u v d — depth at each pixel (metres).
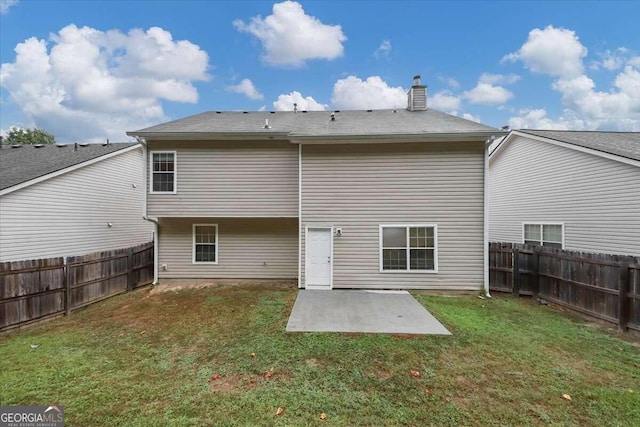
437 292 9.57
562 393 4.10
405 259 9.67
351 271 9.80
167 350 5.48
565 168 11.16
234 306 8.09
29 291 7.03
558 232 11.51
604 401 3.93
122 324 6.99
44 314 7.30
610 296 6.80
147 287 10.59
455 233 9.55
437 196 9.58
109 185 13.95
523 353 5.29
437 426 3.46
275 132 9.88
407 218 9.66
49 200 11.19
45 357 5.24
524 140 13.35
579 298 7.61
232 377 4.50
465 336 6.00
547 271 8.66
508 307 8.20
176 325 6.82
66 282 7.82
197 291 9.81
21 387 4.24
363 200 9.74
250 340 5.83
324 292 9.49
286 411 3.70
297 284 10.62
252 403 3.86
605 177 9.56
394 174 9.67
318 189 9.81
